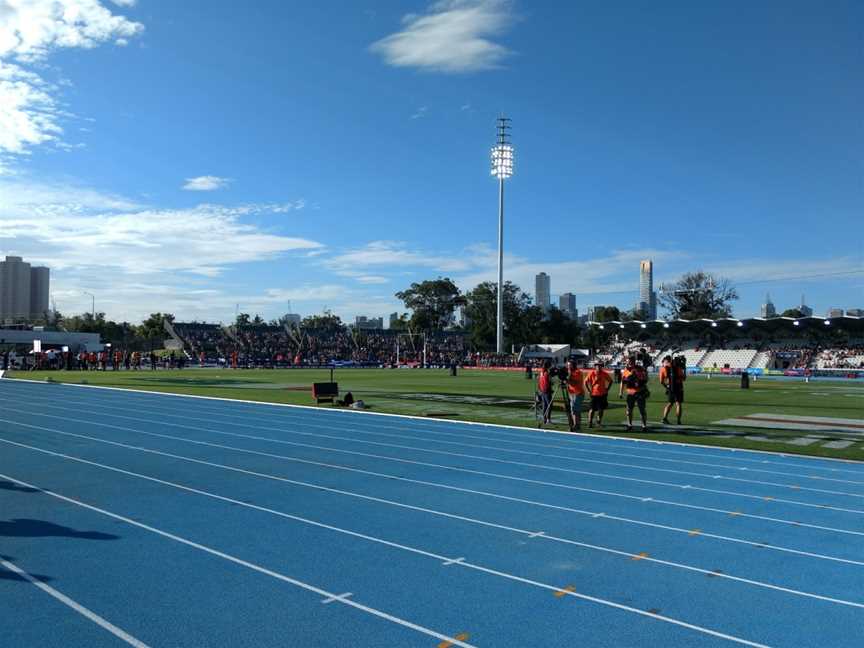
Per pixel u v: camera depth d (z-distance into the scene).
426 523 9.37
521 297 132.25
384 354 108.75
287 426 20.88
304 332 113.06
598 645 5.63
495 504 10.55
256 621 6.02
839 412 26.41
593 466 14.07
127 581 6.98
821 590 6.95
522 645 5.61
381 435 18.88
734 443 17.48
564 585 7.01
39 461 14.16
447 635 5.78
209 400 30.52
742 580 7.22
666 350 88.38
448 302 147.38
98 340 93.38
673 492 11.56
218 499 10.73
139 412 24.86
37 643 5.55
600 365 20.98
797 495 11.41
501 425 21.22
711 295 114.81
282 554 7.91
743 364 79.88
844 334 77.81
